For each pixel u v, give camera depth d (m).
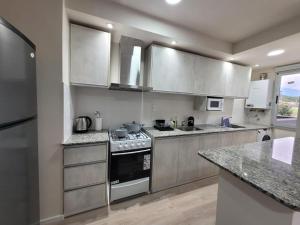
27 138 1.19
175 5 1.72
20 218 1.08
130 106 2.62
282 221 0.87
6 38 0.86
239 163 1.17
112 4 1.72
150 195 2.20
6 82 0.87
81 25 1.84
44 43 1.46
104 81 1.97
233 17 1.91
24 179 1.14
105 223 1.68
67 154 1.63
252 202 1.03
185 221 1.75
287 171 1.07
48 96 1.51
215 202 2.08
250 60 3.01
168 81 2.44
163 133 2.34
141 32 1.97
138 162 2.07
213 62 2.84
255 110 3.92
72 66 1.81
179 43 2.30
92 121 2.37
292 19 1.89
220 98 3.03
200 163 2.63
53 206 1.63
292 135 3.24
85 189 1.75
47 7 1.44
